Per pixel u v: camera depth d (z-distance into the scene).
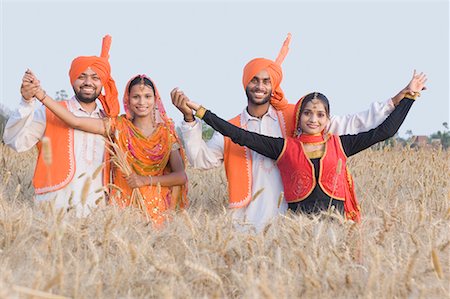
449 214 4.77
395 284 3.31
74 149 5.89
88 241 3.86
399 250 3.73
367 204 6.42
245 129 5.96
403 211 4.71
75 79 5.93
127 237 4.14
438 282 3.40
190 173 8.66
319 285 3.25
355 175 7.84
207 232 4.18
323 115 5.52
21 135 5.76
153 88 6.05
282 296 3.05
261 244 3.86
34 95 5.54
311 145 5.52
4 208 4.51
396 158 8.20
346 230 4.23
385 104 5.85
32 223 4.30
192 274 3.59
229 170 5.87
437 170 7.53
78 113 6.02
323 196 5.41
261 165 5.79
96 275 3.42
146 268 3.61
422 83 5.81
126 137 5.85
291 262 3.65
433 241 3.94
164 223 5.26
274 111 6.04
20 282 3.18
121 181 5.89
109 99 6.11
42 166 5.89
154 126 6.07
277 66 5.91
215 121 5.51
